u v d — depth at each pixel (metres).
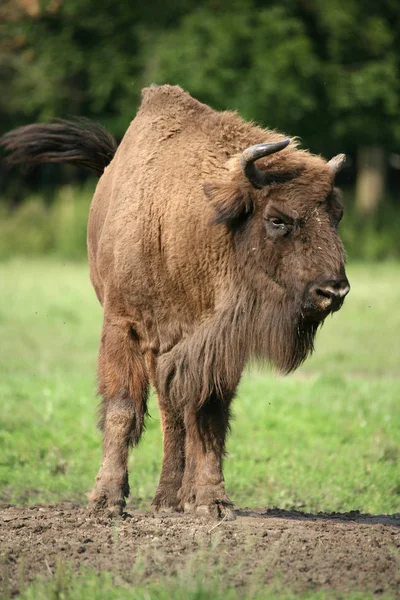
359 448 36.38
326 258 22.45
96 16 105.56
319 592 18.80
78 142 31.80
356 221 109.06
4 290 81.38
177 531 22.97
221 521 23.67
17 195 126.38
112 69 104.44
